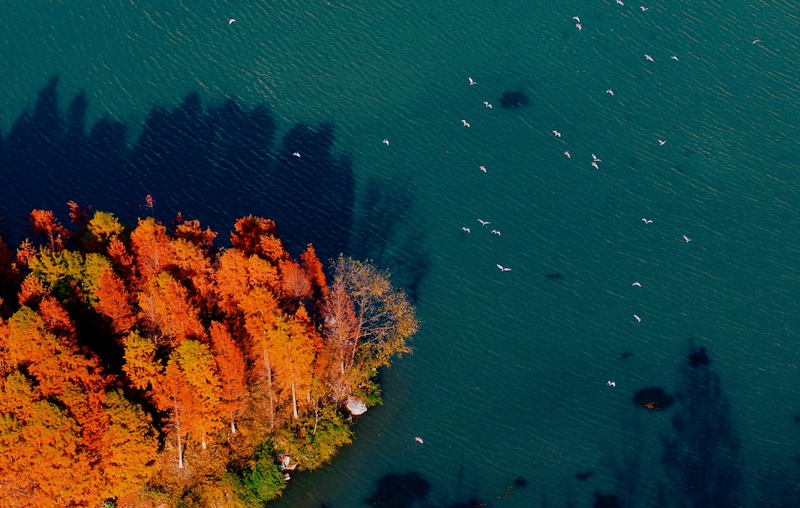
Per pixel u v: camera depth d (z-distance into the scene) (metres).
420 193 136.50
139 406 87.62
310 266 103.75
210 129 142.62
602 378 114.19
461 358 114.88
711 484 103.56
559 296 123.94
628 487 102.12
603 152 144.50
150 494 92.50
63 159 135.12
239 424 99.62
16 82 145.75
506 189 138.12
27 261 106.62
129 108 144.12
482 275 125.69
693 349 119.06
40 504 84.56
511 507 98.69
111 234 103.31
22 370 85.06
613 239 132.38
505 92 152.38
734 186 141.38
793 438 109.62
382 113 148.00
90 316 95.56
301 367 95.38
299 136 143.12
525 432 107.00
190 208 130.25
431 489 100.00
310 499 97.69
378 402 108.44
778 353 119.56
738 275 129.00
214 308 101.38
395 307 104.31
